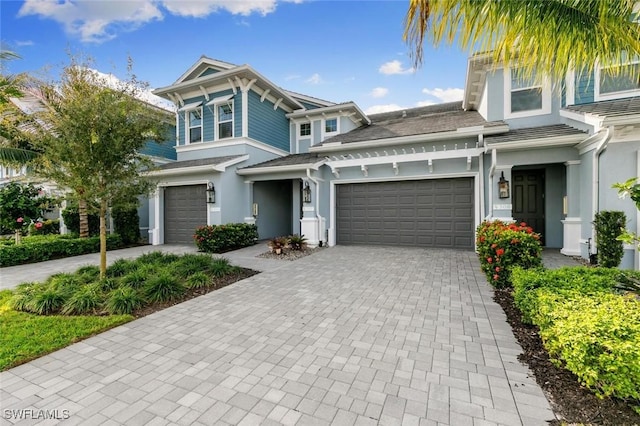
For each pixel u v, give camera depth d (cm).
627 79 746
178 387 271
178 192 1252
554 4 301
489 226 641
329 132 1456
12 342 357
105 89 639
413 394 252
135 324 418
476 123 972
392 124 1350
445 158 950
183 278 624
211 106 1313
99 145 544
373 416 227
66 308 461
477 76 999
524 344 333
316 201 1104
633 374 211
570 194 798
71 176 548
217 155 1289
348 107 1382
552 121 866
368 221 1111
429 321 404
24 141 973
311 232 1084
